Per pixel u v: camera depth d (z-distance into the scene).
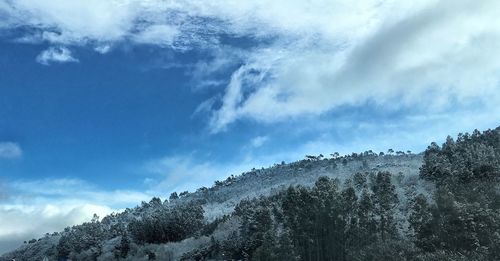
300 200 126.62
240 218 181.50
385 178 144.00
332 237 117.69
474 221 88.06
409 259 89.75
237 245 149.50
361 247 109.88
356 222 118.94
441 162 159.12
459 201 98.62
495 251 81.25
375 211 124.31
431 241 88.94
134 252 193.75
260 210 143.25
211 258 157.62
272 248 114.00
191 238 194.75
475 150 152.00
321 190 131.38
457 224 87.38
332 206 120.12
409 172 181.62
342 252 115.81
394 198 142.62
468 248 84.88
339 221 118.31
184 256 167.50
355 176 172.88
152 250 186.62
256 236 137.75
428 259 81.88
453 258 78.88
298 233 121.81
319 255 118.44
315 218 120.81
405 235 116.88
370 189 162.75
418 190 152.75
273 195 189.38
